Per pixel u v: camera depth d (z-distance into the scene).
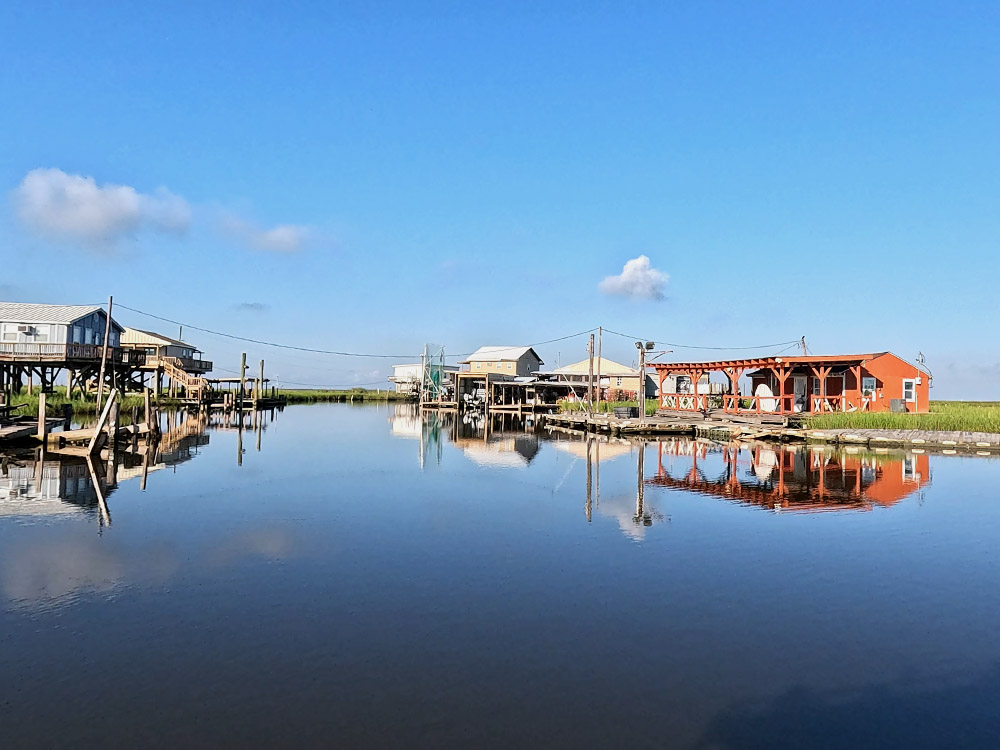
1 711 6.18
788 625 8.59
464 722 6.08
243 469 22.78
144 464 23.16
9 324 45.53
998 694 6.73
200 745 5.65
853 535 13.61
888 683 6.96
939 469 24.02
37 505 15.78
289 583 10.12
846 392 41.34
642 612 9.02
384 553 11.95
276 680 6.88
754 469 23.98
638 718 6.18
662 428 39.41
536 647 7.80
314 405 86.19
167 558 11.38
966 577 10.75
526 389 76.06
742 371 43.56
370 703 6.42
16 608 8.89
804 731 5.98
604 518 15.20
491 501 17.33
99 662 7.27
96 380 51.50
